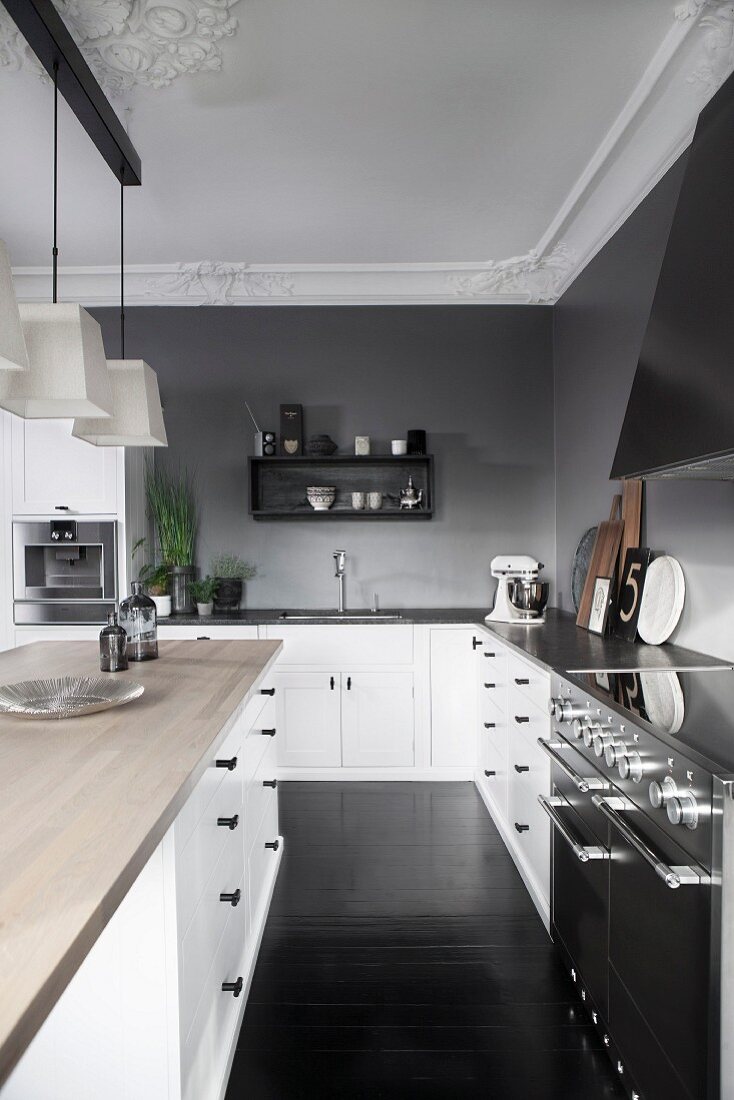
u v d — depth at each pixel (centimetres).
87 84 233
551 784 238
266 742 262
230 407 459
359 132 290
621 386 342
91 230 379
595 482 381
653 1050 153
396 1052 189
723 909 126
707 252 193
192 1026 146
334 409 460
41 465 403
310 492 442
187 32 231
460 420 460
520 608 381
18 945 75
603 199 341
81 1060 136
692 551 269
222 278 440
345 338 459
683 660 247
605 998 184
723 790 124
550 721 239
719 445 169
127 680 217
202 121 280
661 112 269
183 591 437
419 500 447
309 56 244
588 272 391
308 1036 195
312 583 459
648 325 225
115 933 135
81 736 157
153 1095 135
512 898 270
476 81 258
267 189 337
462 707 405
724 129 195
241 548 460
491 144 300
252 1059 187
